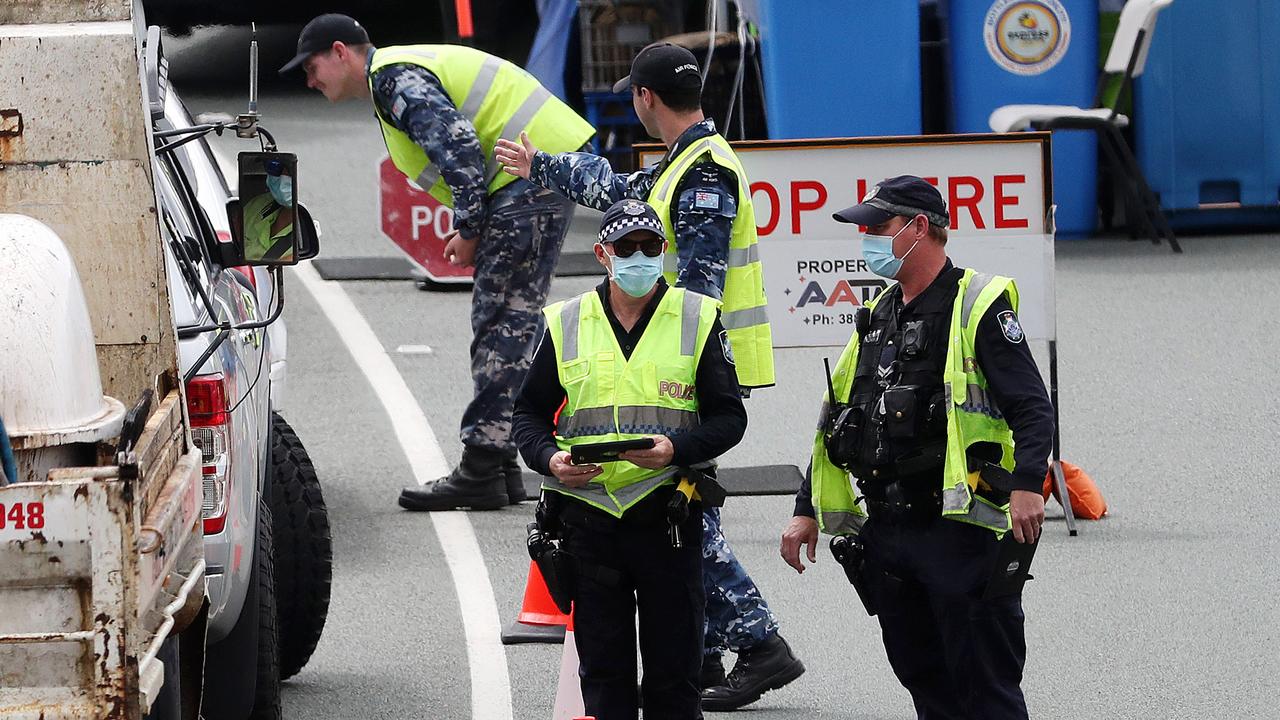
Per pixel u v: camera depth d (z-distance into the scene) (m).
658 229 20.23
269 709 23.27
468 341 47.09
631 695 20.91
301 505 26.28
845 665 26.88
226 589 19.84
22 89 17.69
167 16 81.44
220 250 23.11
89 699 13.88
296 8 81.25
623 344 20.75
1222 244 57.53
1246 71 57.78
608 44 62.06
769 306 33.47
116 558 13.82
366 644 27.95
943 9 58.19
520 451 20.75
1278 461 36.53
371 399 42.03
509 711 25.23
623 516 20.34
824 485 21.80
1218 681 25.78
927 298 20.58
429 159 33.28
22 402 15.17
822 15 55.75
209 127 20.34
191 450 17.38
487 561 31.66
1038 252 33.34
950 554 20.34
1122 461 36.78
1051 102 57.28
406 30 80.94
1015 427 19.98
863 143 33.16
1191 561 30.91
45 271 15.55
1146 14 54.28
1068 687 25.69
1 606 13.86
